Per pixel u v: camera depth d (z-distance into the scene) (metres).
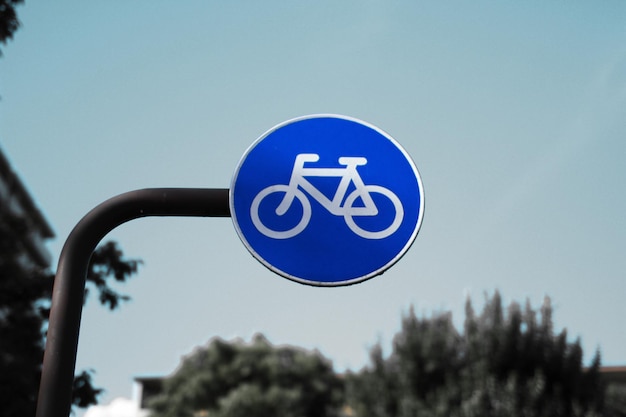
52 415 2.41
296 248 2.77
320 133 2.89
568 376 16.91
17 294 11.73
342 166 2.86
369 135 2.89
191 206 2.78
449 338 17.84
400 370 18.11
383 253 2.78
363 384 18.61
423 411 17.36
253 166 2.85
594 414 16.67
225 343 33.03
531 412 16.56
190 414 31.95
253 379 32.34
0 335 11.51
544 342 17.09
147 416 32.97
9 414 10.79
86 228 2.69
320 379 32.88
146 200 2.76
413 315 18.62
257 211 2.80
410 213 2.82
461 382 17.27
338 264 2.76
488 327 17.42
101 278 11.86
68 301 2.57
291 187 2.83
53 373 2.46
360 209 2.82
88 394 11.16
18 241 12.47
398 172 2.86
